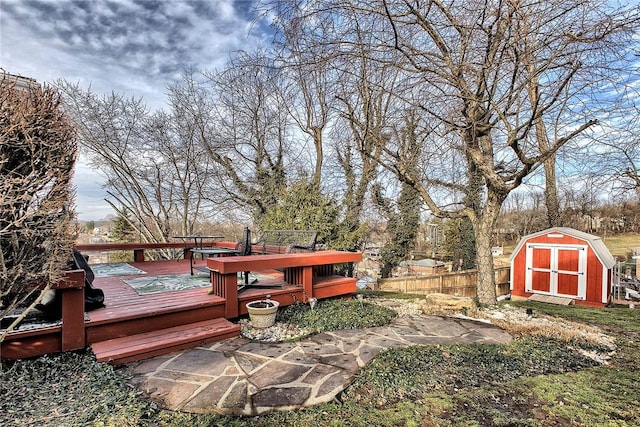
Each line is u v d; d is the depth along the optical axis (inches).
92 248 275.1
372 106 239.9
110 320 126.6
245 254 228.5
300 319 166.9
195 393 96.6
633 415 95.8
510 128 175.2
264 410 90.4
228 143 446.9
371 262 520.1
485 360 131.0
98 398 91.4
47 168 101.5
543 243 348.8
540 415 94.7
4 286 97.6
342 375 109.8
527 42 159.0
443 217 249.0
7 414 82.1
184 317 145.9
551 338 162.6
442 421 89.4
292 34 165.9
